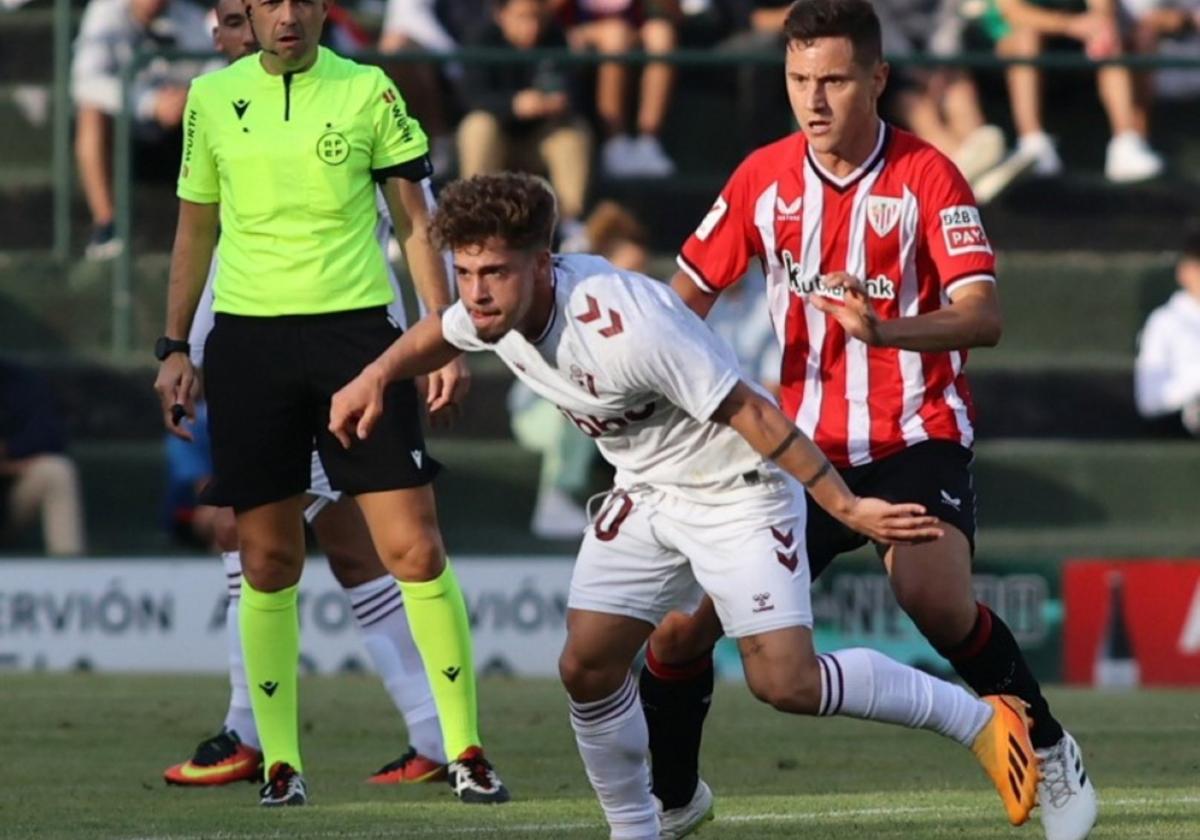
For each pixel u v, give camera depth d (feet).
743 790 72.02
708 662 57.93
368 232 67.82
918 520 50.21
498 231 48.52
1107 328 157.99
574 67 152.05
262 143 66.80
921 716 53.98
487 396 146.10
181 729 90.58
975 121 159.94
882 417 60.29
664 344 50.19
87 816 64.34
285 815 64.44
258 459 67.31
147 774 76.18
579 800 68.23
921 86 159.12
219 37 79.15
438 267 68.69
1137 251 163.43
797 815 64.34
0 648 122.21
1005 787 54.80
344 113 67.36
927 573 57.67
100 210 153.28
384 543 67.82
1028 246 162.30
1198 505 145.79
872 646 125.39
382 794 70.44
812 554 60.13
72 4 168.25
